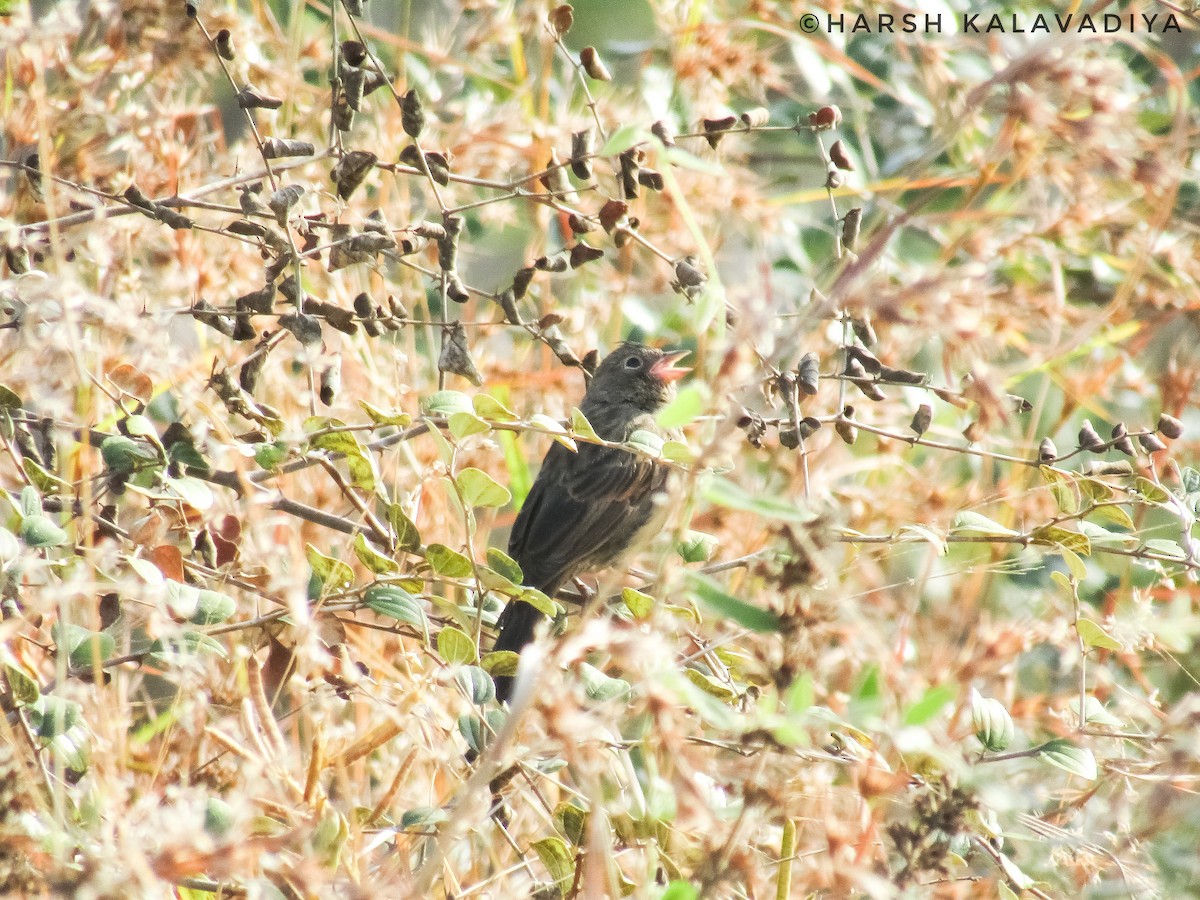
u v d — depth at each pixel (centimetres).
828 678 755
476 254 1222
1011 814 722
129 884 519
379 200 1047
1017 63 515
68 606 686
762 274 759
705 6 1080
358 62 834
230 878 601
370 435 941
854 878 546
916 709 537
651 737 635
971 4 1255
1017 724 833
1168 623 806
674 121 1066
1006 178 873
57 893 538
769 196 1174
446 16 1268
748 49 1028
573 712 536
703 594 538
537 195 865
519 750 646
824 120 859
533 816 817
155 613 651
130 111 904
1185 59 1124
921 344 1072
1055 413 1262
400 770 721
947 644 820
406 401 999
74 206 895
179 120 1034
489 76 1126
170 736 720
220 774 713
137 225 918
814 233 1262
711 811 608
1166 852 785
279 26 1138
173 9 897
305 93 1108
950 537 846
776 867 722
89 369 788
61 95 903
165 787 688
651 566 1193
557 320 870
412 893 526
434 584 960
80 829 587
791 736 517
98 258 751
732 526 1045
